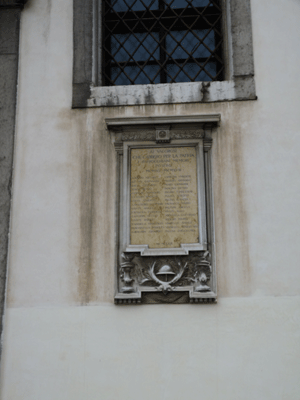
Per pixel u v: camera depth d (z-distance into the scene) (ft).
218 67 18.67
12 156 17.33
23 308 15.93
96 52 18.52
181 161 16.79
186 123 16.90
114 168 17.08
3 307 15.94
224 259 15.94
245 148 16.87
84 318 15.69
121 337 15.39
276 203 16.30
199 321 15.35
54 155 17.33
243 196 16.44
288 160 16.66
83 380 15.12
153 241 16.12
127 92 17.74
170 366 15.02
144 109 17.53
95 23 18.76
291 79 17.44
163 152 16.90
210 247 16.02
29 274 16.25
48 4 18.98
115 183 16.92
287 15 18.11
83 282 16.06
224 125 17.13
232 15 18.17
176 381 14.89
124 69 18.90
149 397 14.83
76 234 16.53
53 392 15.10
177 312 15.49
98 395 14.96
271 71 17.54
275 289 15.56
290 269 15.70
